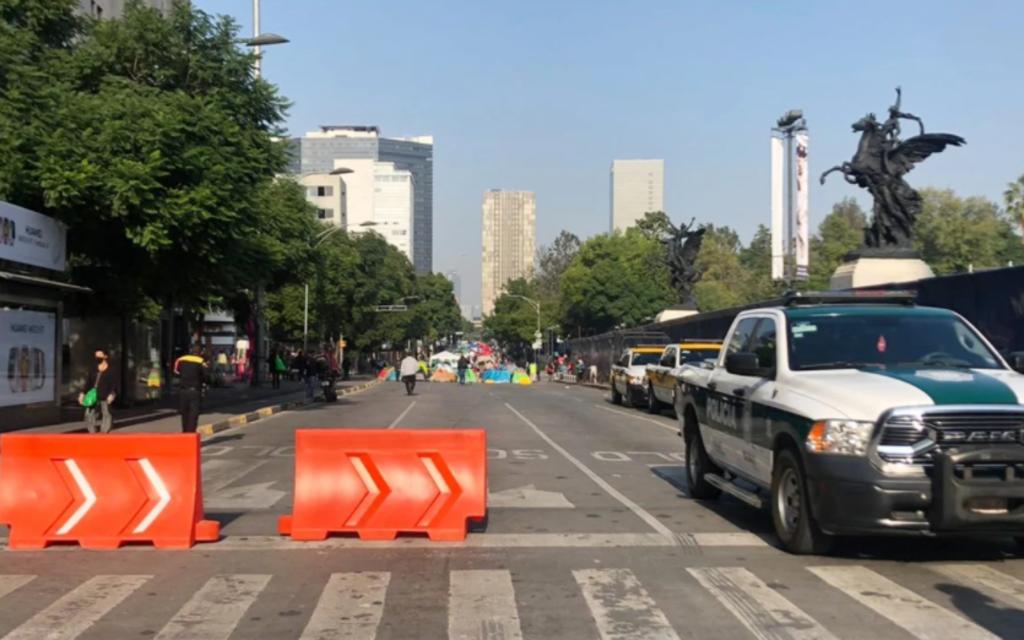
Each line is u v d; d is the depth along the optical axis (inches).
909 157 1213.1
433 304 6013.8
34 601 271.7
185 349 1649.9
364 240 3425.2
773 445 336.8
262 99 1024.2
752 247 4753.9
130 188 813.9
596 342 2422.5
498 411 1160.2
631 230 3759.8
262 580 294.8
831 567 307.9
